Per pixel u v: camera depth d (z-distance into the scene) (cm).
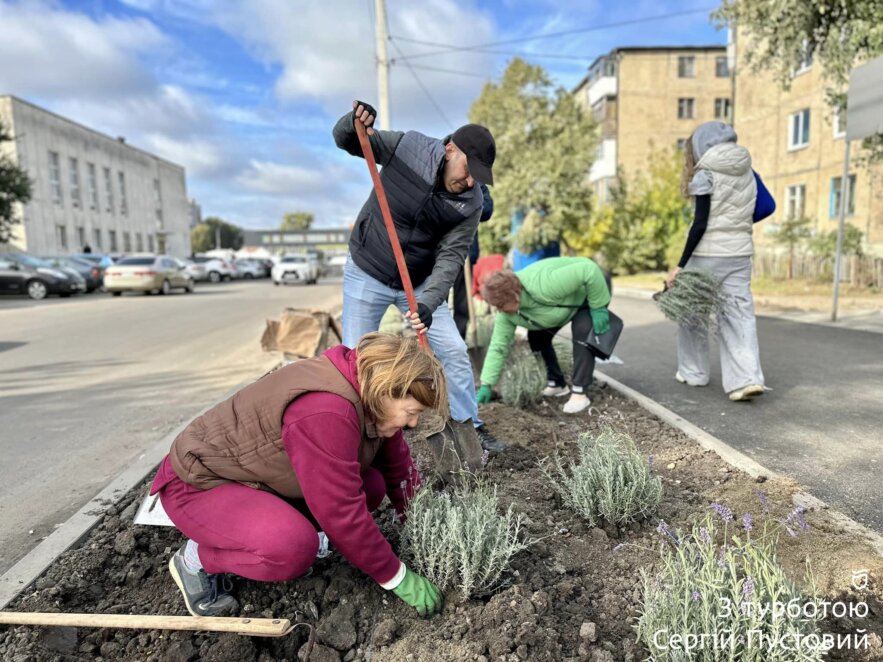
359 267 342
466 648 206
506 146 2194
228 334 1094
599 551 265
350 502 209
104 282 2219
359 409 213
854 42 952
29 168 3378
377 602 237
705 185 475
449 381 337
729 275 489
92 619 214
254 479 219
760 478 326
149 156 4969
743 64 1209
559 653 206
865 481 336
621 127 3841
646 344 803
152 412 553
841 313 1052
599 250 2792
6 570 285
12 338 1044
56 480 395
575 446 385
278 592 245
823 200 2078
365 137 293
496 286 421
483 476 340
